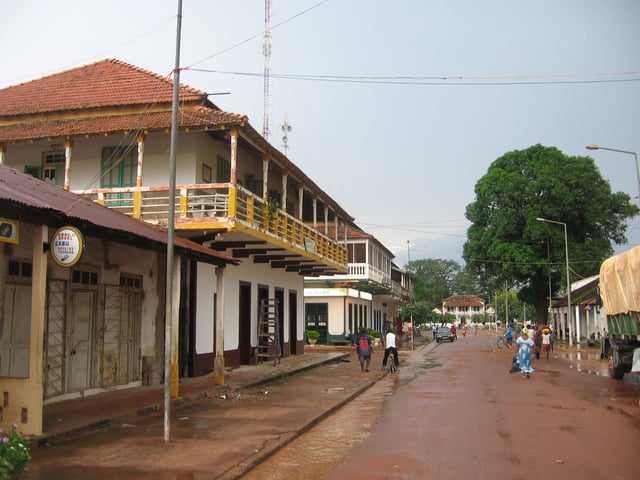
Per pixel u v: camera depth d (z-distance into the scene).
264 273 24.67
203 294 18.56
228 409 12.51
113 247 13.84
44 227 9.06
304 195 27.84
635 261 17.27
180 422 10.80
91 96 19.70
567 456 8.33
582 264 48.06
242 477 7.43
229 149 20.88
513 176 48.84
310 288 40.84
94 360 13.16
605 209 49.56
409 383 18.83
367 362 22.59
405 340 54.72
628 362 19.36
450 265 141.62
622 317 19.11
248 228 17.52
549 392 15.98
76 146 18.98
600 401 14.20
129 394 13.22
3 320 10.61
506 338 42.12
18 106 19.78
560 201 47.69
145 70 21.52
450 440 9.46
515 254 47.94
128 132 17.05
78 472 7.23
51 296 11.84
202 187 16.70
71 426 9.41
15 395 8.76
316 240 24.81
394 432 10.30
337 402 13.78
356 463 8.09
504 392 15.99
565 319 58.78
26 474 7.05
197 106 18.22
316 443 9.50
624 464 7.87
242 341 22.45
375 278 46.97
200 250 14.25
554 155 49.59
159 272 15.28
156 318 15.09
